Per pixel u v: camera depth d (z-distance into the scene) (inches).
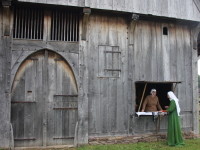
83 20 242.4
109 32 258.7
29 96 236.7
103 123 249.9
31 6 236.5
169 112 253.6
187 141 266.7
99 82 251.4
